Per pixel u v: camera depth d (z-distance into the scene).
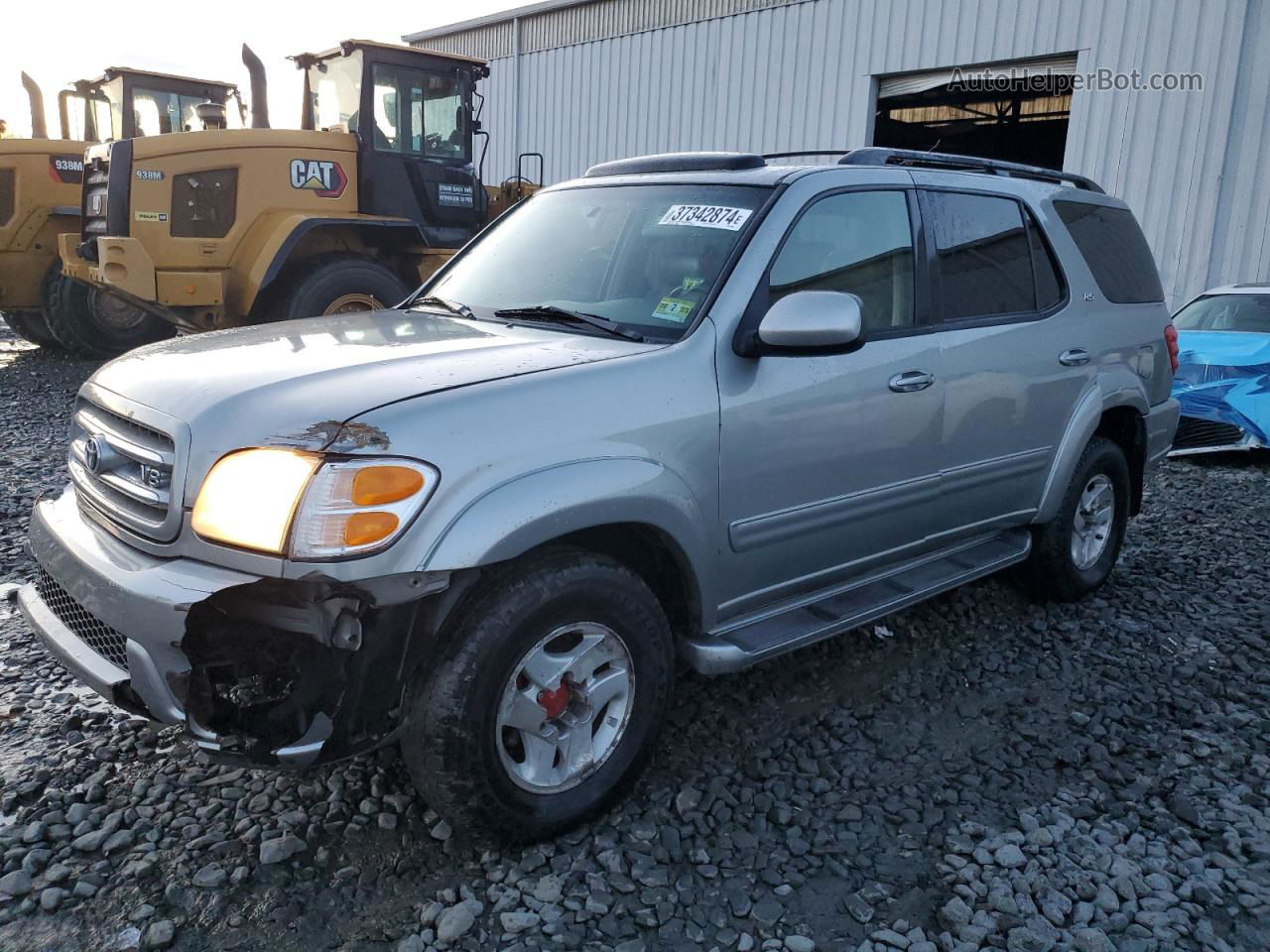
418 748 2.48
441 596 2.43
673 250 3.29
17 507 5.54
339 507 2.26
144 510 2.55
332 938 2.36
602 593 2.68
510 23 18.45
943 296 3.74
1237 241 10.80
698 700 3.60
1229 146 10.72
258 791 2.91
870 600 3.53
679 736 3.35
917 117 20.34
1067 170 12.00
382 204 9.51
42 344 12.50
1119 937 2.45
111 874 2.54
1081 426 4.33
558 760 2.72
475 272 3.82
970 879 2.65
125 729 3.23
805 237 3.29
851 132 13.79
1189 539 5.86
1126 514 4.91
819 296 2.90
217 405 2.45
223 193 8.84
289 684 2.44
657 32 16.00
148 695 2.35
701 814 2.89
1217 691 3.81
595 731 2.82
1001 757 3.30
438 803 2.53
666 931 2.42
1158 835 2.88
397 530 2.29
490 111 19.22
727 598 3.09
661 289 3.19
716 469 2.92
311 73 9.78
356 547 2.26
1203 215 10.99
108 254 8.24
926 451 3.63
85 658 2.56
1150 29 11.11
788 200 3.28
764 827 2.86
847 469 3.34
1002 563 4.09
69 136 11.45
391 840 2.72
